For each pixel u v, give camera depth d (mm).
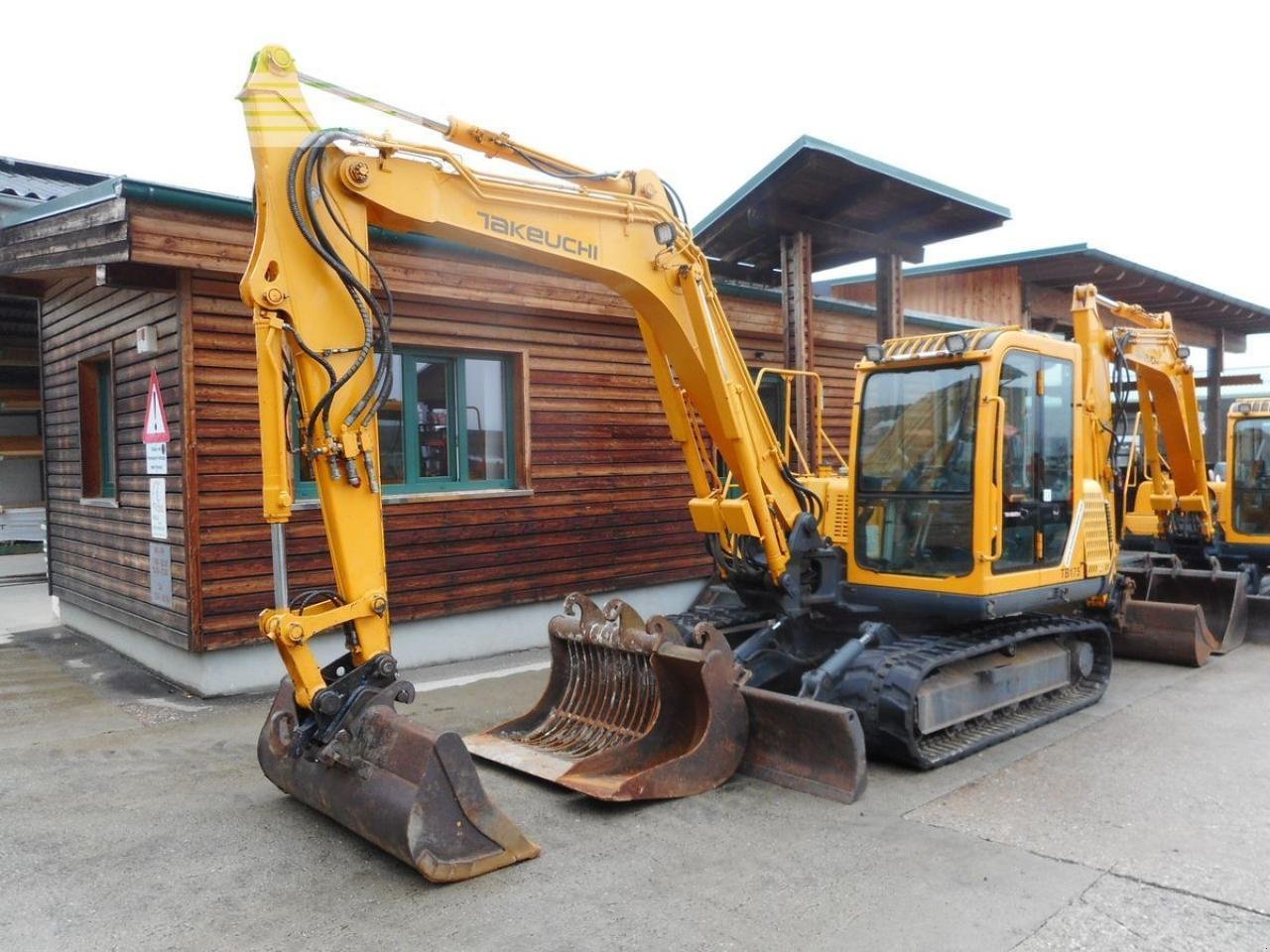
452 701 6754
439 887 3846
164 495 7012
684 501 9531
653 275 5359
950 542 5777
